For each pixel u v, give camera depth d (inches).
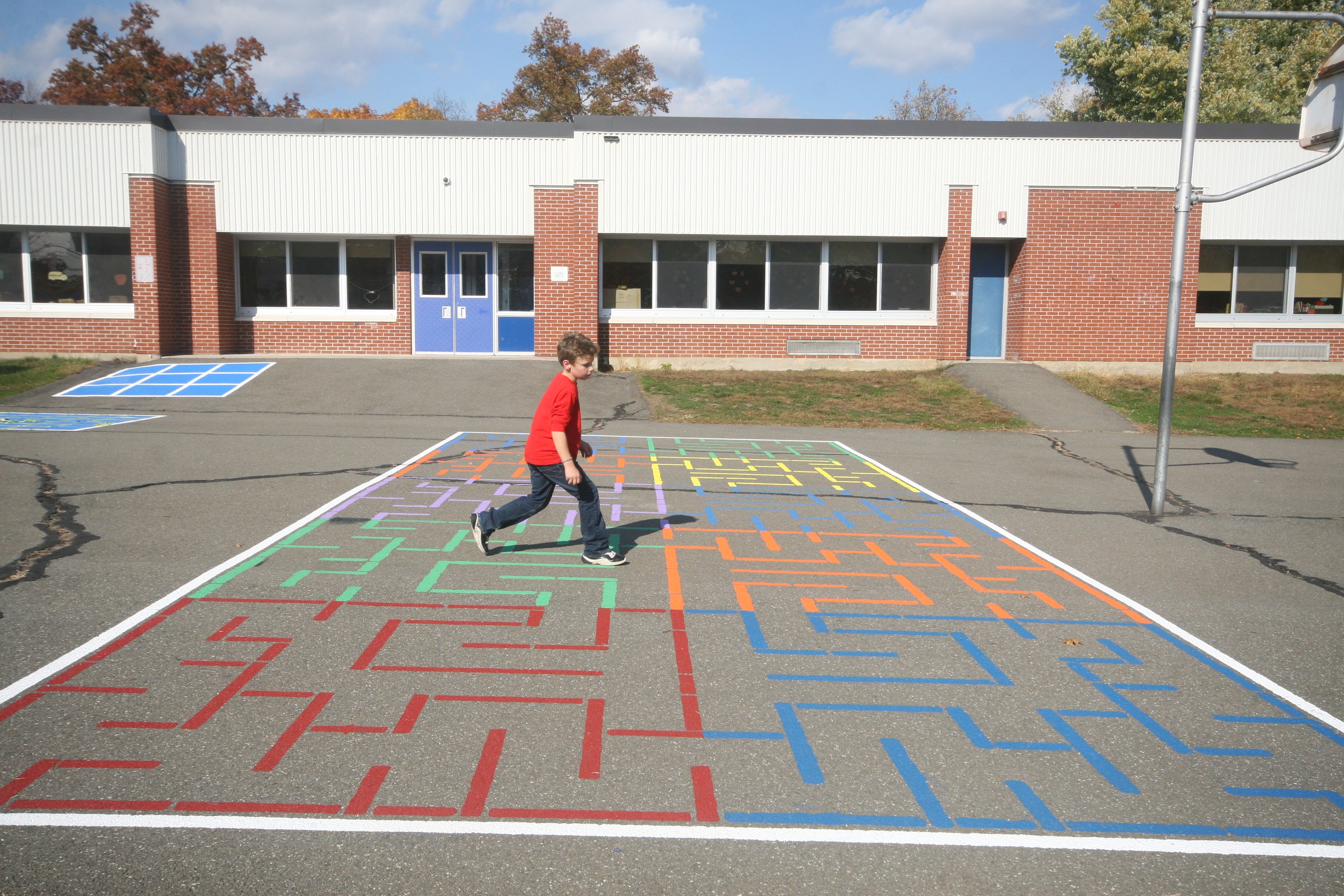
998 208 748.0
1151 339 761.0
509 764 136.9
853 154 744.3
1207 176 745.6
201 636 183.0
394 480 347.9
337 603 204.2
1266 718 160.6
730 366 770.8
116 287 729.0
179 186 730.2
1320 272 773.9
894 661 181.8
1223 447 494.3
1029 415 587.2
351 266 775.7
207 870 110.4
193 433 448.1
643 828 121.7
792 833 121.8
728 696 163.0
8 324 717.3
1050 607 218.1
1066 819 127.1
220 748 138.9
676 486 358.3
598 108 1608.0
